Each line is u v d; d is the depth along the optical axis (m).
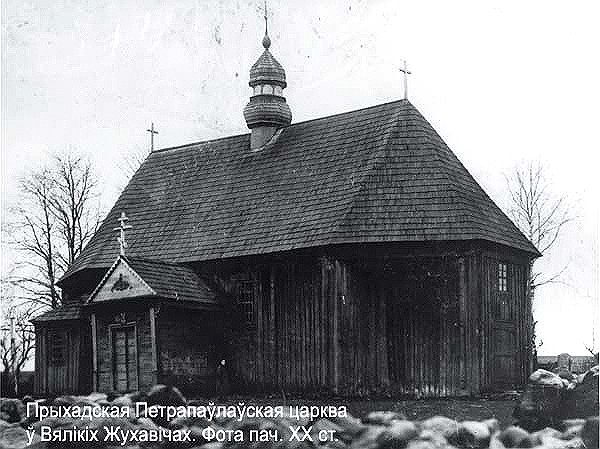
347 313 28.55
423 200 28.78
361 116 32.81
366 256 28.61
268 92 35.56
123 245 31.12
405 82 32.25
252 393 30.84
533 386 18.53
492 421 16.42
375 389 28.09
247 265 31.52
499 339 28.91
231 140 36.78
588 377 18.31
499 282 29.42
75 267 36.44
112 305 30.95
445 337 27.88
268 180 33.44
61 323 35.62
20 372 49.88
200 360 31.08
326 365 28.88
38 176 49.41
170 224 35.00
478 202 29.70
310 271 29.73
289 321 30.09
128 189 38.09
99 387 31.20
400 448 15.19
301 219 30.58
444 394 27.64
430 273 28.20
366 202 29.11
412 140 30.38
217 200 34.47
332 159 31.94
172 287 30.50
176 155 38.31
